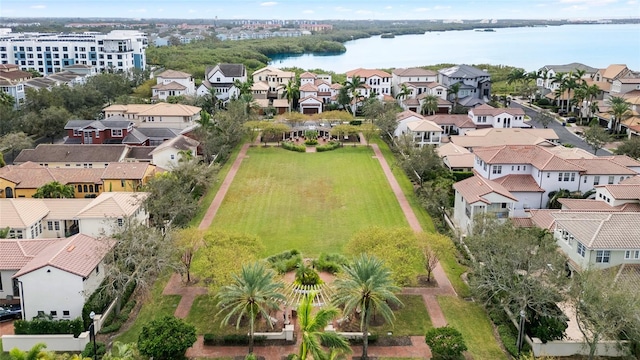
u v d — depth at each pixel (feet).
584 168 281.54
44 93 463.83
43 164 350.64
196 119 442.50
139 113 452.76
